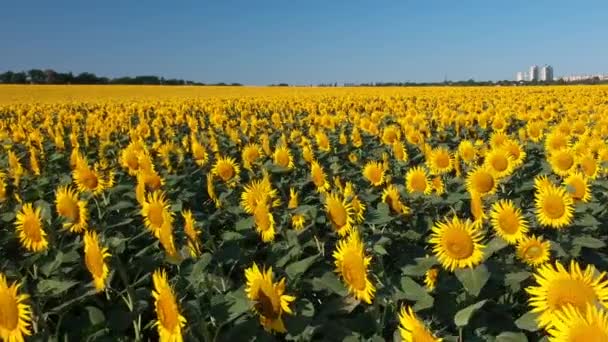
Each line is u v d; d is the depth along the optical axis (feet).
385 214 20.76
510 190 27.91
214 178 35.01
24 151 56.29
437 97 135.85
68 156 51.80
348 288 14.10
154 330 17.21
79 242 20.03
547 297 11.55
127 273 18.75
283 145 45.62
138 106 114.01
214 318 12.46
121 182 33.88
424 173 24.91
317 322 14.28
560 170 27.63
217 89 249.34
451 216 24.80
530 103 99.96
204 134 67.72
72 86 268.00
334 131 63.72
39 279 18.52
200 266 15.57
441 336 14.66
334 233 21.39
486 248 15.03
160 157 43.57
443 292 15.78
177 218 24.43
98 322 15.02
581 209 20.13
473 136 59.93
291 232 19.77
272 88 256.32
